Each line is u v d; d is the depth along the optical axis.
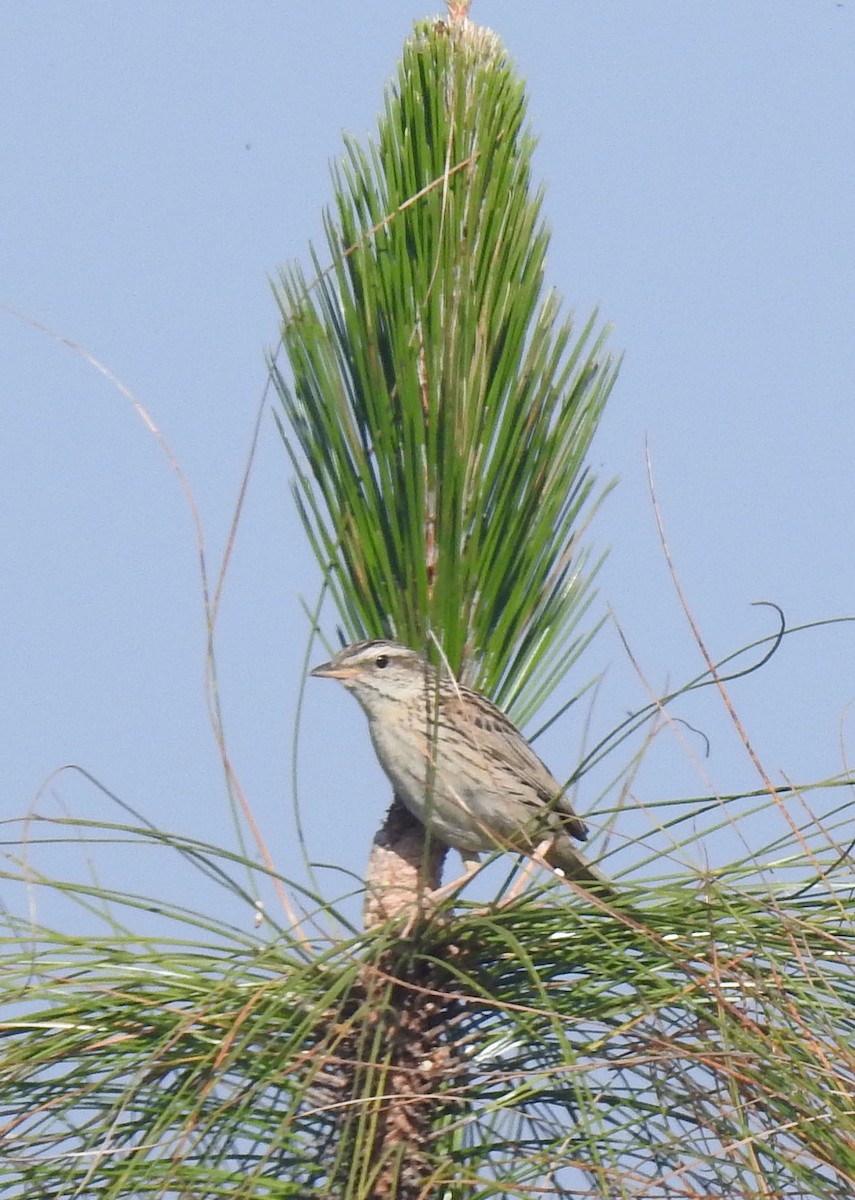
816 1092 5.53
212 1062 6.00
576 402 8.53
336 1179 6.23
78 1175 5.82
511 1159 5.96
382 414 8.38
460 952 6.82
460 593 8.48
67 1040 6.05
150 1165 5.73
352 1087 6.37
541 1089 6.23
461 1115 6.68
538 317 8.48
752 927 6.21
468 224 8.34
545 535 8.49
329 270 8.25
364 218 8.46
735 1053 5.57
